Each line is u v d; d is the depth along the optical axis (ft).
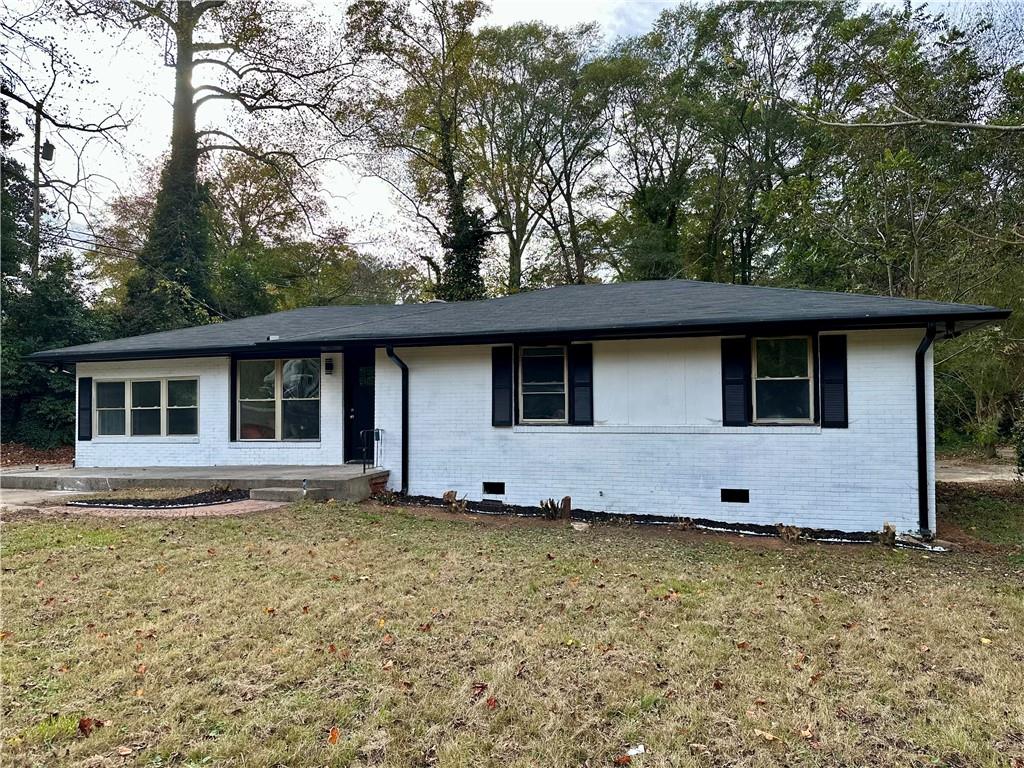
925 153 37.37
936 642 12.89
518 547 21.24
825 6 66.69
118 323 60.54
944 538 24.80
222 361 37.17
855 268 43.65
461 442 31.30
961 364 46.50
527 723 9.53
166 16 61.05
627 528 26.13
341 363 35.86
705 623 13.85
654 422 28.43
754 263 85.51
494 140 88.22
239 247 85.30
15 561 17.84
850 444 25.61
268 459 36.52
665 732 9.34
